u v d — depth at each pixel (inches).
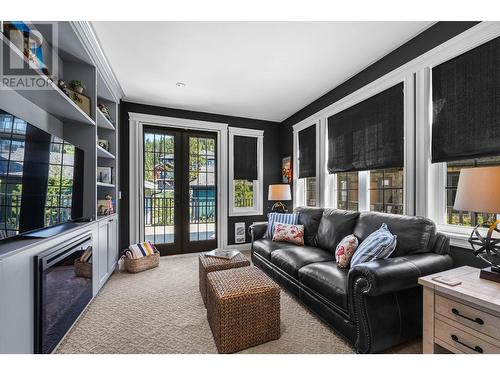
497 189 46.0
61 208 71.7
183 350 60.7
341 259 76.7
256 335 62.4
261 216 183.2
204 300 85.9
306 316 77.7
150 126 152.8
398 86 91.7
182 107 156.3
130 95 136.4
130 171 145.3
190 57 97.0
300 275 81.0
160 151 155.7
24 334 47.1
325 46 90.0
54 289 58.9
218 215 168.7
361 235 86.7
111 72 108.2
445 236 69.4
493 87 64.0
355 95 110.6
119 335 67.0
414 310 60.0
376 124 101.5
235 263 87.2
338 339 65.3
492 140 64.0
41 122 77.9
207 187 168.6
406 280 55.9
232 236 174.4
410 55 86.1
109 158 128.3
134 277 113.8
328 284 68.4
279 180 189.0
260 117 178.2
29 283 49.0
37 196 59.2
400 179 95.1
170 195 157.9
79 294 73.7
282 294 93.8
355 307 58.0
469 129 69.2
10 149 49.3
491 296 43.4
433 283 50.5
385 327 56.3
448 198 78.4
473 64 68.4
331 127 130.0
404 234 73.1
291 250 99.7
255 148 182.9
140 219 147.6
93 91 95.1
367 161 106.0
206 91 131.3
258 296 62.6
